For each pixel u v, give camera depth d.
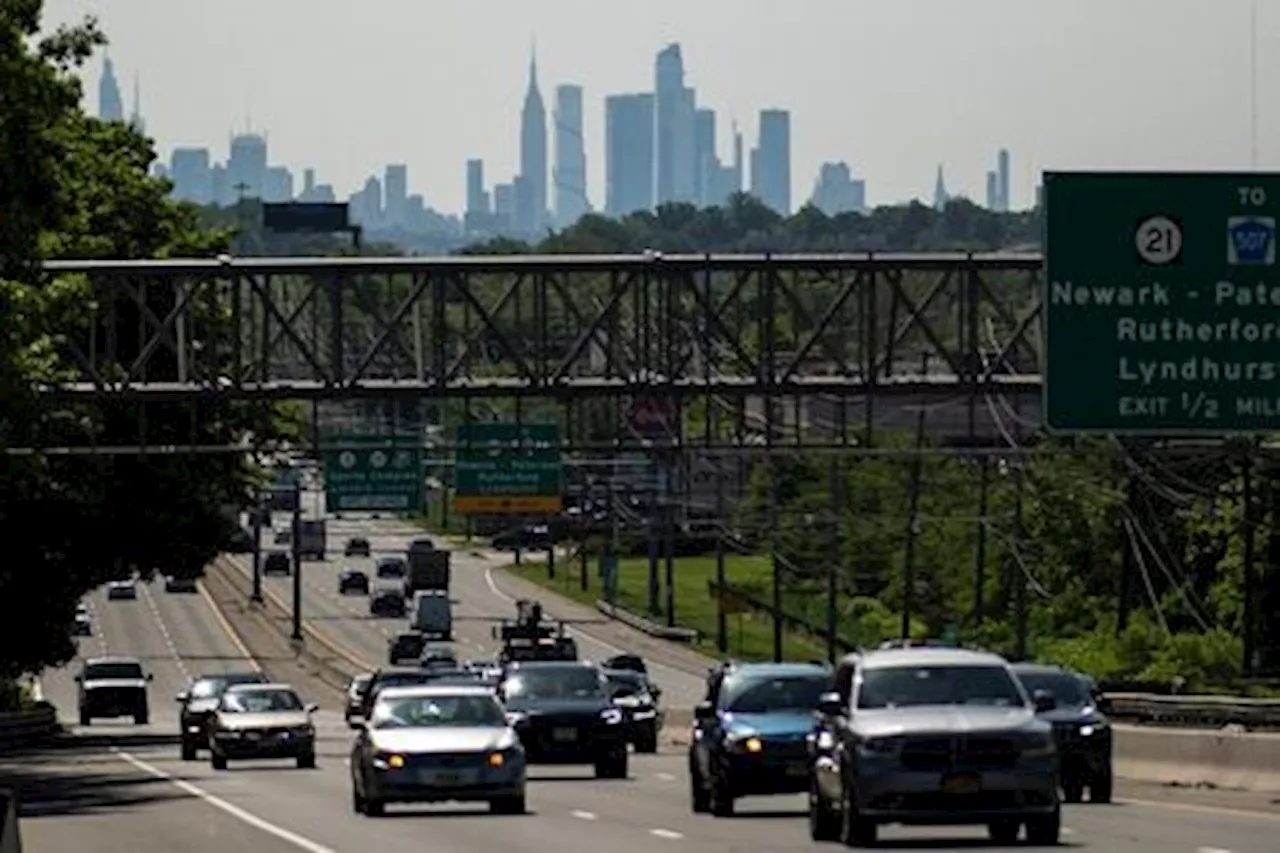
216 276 106.31
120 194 144.62
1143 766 91.94
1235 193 77.81
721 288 167.88
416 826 72.62
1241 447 139.12
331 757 129.50
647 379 106.31
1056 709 76.06
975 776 56.31
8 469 111.75
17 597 142.00
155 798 92.19
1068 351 78.00
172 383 125.44
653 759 126.00
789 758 73.25
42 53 91.88
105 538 142.62
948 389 104.31
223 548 148.75
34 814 84.88
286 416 151.50
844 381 104.88
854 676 59.03
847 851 57.41
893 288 104.38
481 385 106.25
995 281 175.75
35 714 157.50
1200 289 77.88
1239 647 185.62
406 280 141.38
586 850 61.47
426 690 80.69
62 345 109.44
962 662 59.19
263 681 131.12
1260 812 72.62
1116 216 77.88
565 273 105.50
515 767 76.94
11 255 90.81
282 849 64.69
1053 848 57.16
